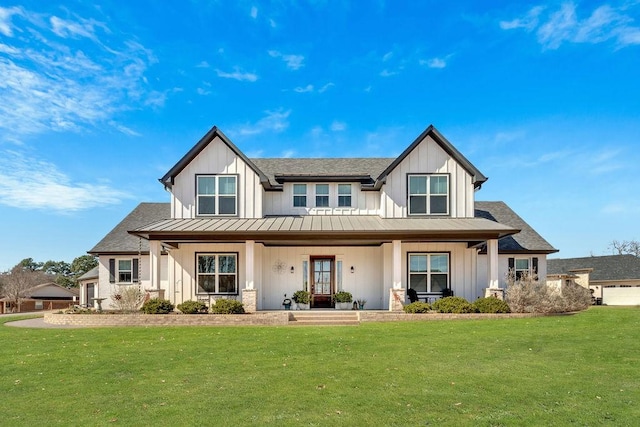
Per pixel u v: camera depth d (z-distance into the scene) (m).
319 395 8.00
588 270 33.62
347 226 20.25
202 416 7.02
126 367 10.30
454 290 22.42
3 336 14.95
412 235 19.66
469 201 22.09
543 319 17.16
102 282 25.09
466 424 6.64
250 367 10.14
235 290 22.25
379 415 7.02
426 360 10.64
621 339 12.81
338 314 18.72
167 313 18.62
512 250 24.20
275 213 23.05
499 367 9.91
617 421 6.73
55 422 6.85
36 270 71.19
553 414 7.01
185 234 19.48
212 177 22.05
